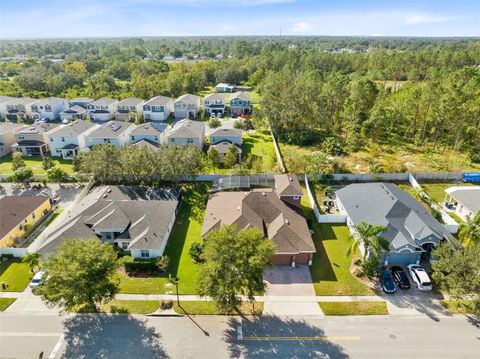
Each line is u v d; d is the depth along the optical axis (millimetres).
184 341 27234
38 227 43812
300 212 43031
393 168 57781
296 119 76625
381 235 36281
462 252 30688
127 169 50281
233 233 28828
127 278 34312
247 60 172500
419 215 38250
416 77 124125
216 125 82812
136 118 91188
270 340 27266
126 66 165250
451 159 62750
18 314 30156
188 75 132500
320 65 153750
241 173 53906
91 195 47875
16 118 92625
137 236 37875
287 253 34844
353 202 44031
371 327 28469
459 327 28406
